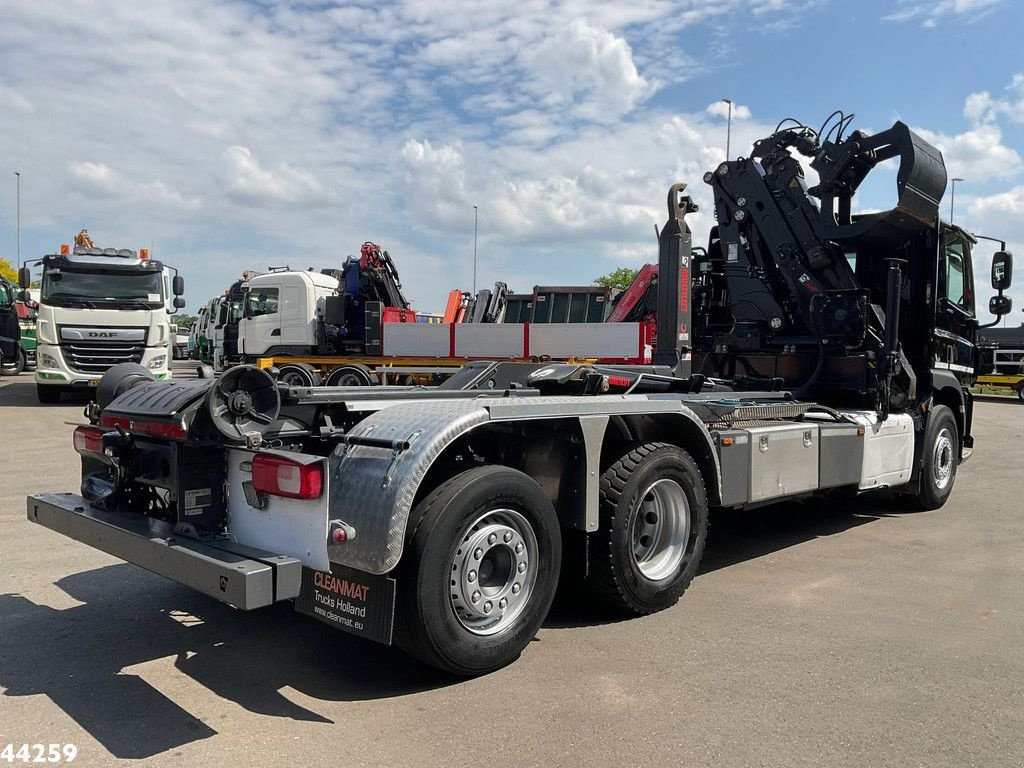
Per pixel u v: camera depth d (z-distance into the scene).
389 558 3.34
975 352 8.92
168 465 3.82
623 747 3.06
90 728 3.21
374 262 19.86
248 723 3.26
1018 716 3.35
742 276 8.38
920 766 2.94
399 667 3.87
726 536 6.75
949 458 8.15
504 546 3.84
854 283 7.61
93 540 4.01
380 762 2.94
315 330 19.78
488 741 3.11
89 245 18.75
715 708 3.40
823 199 7.68
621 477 4.44
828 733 3.19
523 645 3.89
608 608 4.62
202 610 4.68
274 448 3.80
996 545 6.43
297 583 3.35
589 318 20.25
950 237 8.05
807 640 4.23
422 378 18.78
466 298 22.17
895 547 6.36
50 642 4.15
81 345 17.44
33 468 9.37
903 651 4.08
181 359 49.28
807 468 6.03
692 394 6.29
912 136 7.19
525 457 4.23
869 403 7.38
